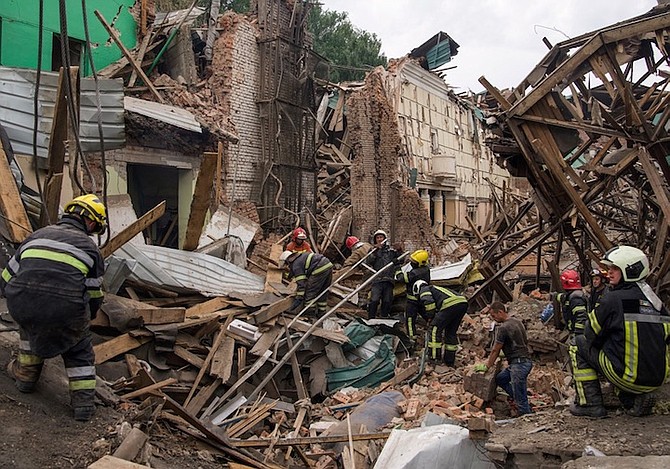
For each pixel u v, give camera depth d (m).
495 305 6.84
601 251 9.33
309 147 18.62
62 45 4.84
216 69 16.23
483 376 6.94
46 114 7.59
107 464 3.36
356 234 20.27
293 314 9.26
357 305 11.38
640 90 11.39
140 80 14.65
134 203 14.74
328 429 6.32
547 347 8.95
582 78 8.83
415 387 7.65
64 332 3.91
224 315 8.34
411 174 21.98
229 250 10.66
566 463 3.48
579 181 8.90
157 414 4.85
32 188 7.37
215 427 5.31
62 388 4.60
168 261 8.59
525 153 9.15
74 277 3.87
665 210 8.13
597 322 4.43
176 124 12.66
